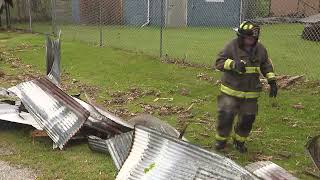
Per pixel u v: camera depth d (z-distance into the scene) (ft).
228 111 19.58
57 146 20.98
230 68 18.79
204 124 24.75
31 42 55.26
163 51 48.65
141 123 20.06
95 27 74.13
